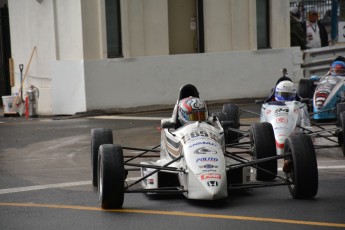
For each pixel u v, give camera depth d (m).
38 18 45.81
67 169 26.41
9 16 50.06
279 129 25.48
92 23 42.88
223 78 46.53
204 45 47.09
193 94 22.73
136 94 44.00
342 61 37.09
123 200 19.14
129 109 43.66
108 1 43.41
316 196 20.36
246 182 20.38
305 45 53.22
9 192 22.23
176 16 47.38
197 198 18.03
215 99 46.31
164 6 45.28
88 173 25.39
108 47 43.75
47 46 45.31
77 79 42.94
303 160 19.14
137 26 44.41
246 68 47.22
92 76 42.66
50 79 45.00
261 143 21.66
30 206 20.11
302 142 19.42
